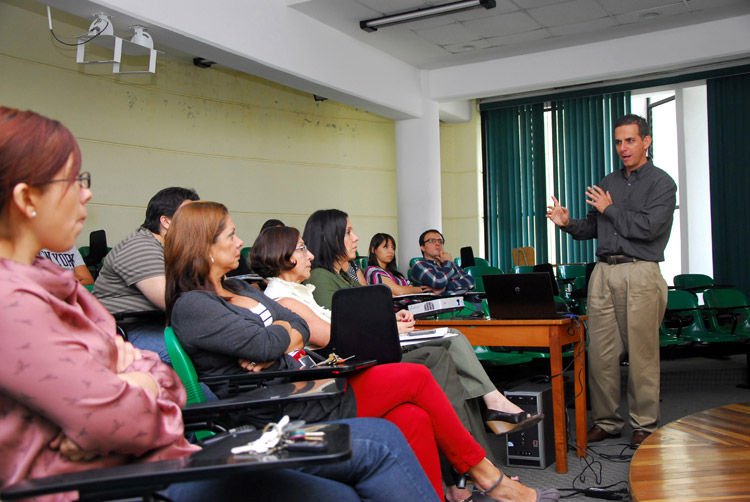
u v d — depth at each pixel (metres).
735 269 7.80
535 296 2.86
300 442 0.91
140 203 6.05
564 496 2.49
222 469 0.81
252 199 7.10
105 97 5.79
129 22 4.39
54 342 0.85
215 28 4.88
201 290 1.74
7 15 5.06
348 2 5.65
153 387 1.01
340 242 2.90
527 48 7.16
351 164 8.16
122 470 0.81
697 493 1.48
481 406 2.66
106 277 2.38
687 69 7.89
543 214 8.76
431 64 7.60
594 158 8.50
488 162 9.12
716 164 7.87
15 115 0.90
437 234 5.36
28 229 0.92
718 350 6.18
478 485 1.96
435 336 2.48
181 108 6.45
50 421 0.89
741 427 2.14
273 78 5.87
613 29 6.68
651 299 3.12
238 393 1.69
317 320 2.32
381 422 1.32
